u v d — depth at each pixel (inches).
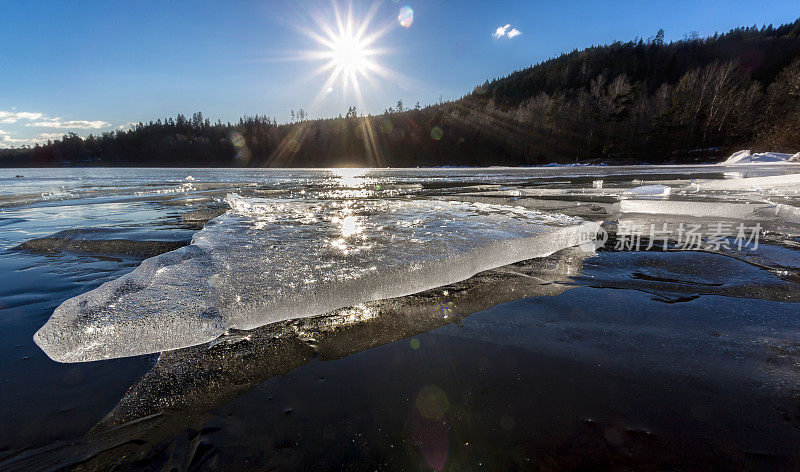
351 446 29.8
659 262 81.2
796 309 54.9
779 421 30.8
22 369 39.5
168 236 108.6
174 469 27.7
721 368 39.3
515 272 77.5
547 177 429.1
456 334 49.4
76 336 44.3
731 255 85.5
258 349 45.1
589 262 83.6
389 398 35.7
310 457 28.7
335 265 69.1
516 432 30.8
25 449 29.2
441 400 35.2
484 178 429.4
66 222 134.6
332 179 450.0
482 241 88.0
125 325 45.9
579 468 27.0
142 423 32.5
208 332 47.4
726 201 161.3
